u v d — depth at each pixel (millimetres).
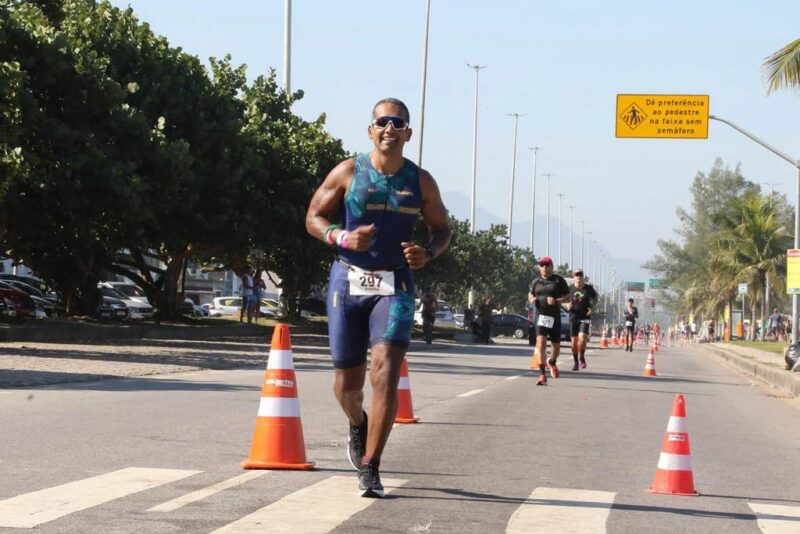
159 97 36906
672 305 160875
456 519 7395
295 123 47719
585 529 7254
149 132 32281
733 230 84000
